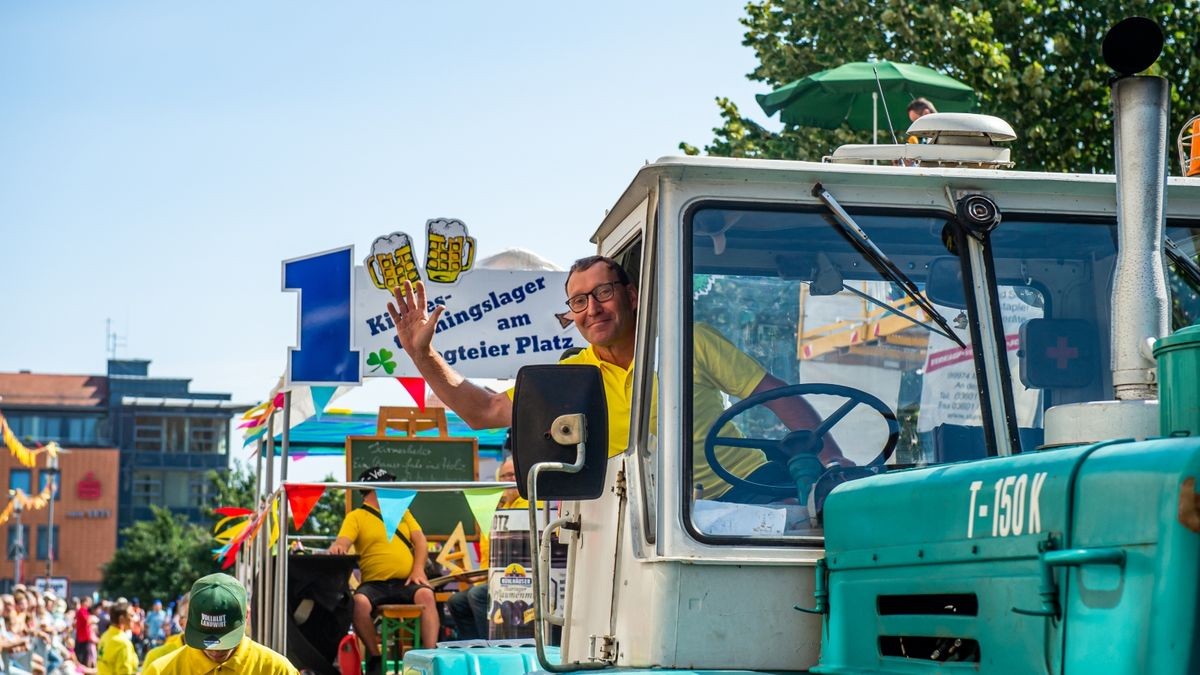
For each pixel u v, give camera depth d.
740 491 3.49
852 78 10.29
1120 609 2.49
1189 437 2.58
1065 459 2.68
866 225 3.68
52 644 20.72
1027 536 2.71
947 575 2.91
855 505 3.25
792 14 15.27
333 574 8.86
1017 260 3.72
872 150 4.13
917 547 3.01
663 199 3.65
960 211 3.69
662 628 3.39
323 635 8.81
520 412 3.46
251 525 9.68
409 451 12.14
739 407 3.55
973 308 3.66
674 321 3.58
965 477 2.92
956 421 3.62
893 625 3.06
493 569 8.27
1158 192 3.21
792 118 10.89
